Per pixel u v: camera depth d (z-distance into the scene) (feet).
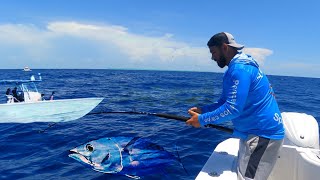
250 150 8.82
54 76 144.87
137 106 41.37
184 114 34.88
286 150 10.01
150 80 121.90
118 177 14.29
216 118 8.68
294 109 41.81
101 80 115.55
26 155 18.69
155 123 28.86
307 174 9.22
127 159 13.64
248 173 8.82
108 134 23.95
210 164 9.96
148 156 14.23
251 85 8.57
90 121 29.84
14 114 27.53
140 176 13.28
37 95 29.94
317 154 9.48
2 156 18.51
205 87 82.94
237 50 9.02
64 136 23.35
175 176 14.52
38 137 23.04
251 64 8.62
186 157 17.63
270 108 8.77
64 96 52.11
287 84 128.26
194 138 22.47
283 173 10.12
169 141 21.72
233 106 8.36
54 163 16.97
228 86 8.64
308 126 10.91
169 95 57.88
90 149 13.74
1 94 52.16
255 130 8.81
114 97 52.39
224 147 11.64
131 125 27.96
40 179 14.82
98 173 15.01
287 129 10.89
